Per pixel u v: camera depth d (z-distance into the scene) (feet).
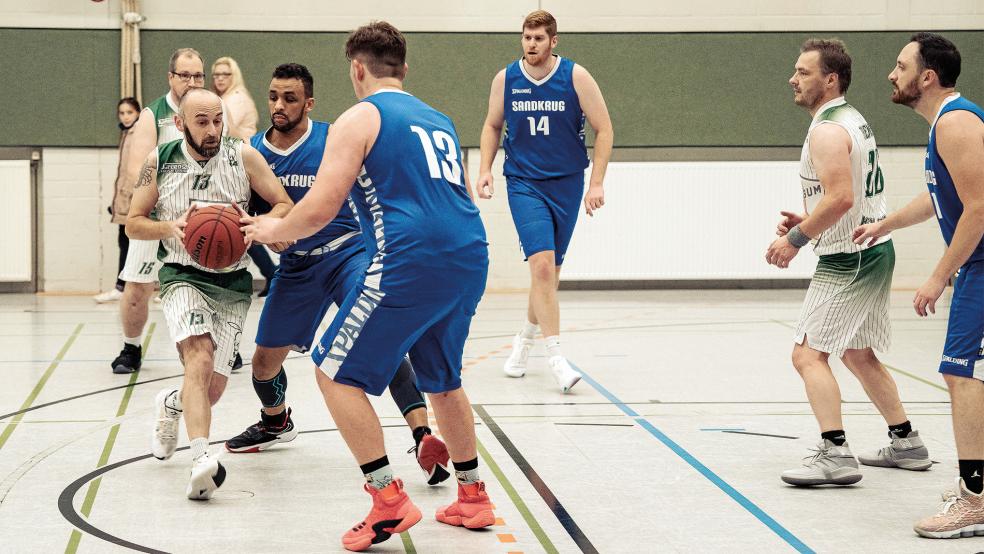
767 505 14.76
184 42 42.65
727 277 44.83
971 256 13.52
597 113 23.63
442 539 13.30
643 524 13.88
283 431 17.90
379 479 12.77
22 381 24.27
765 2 44.16
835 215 15.01
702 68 44.34
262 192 15.89
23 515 14.16
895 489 15.64
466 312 13.21
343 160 12.45
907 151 44.80
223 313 15.69
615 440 18.76
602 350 29.43
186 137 15.56
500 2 43.73
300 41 43.06
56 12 42.04
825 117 15.60
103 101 42.57
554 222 24.17
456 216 12.81
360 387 12.83
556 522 13.98
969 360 13.34
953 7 44.21
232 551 12.73
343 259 16.69
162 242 15.72
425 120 13.00
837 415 15.74
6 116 42.19
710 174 44.27
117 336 31.58
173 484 15.80
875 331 16.22
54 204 42.91
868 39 44.27
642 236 44.47
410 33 43.57
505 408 21.54
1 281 42.73
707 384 24.26
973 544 13.05
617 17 44.06
